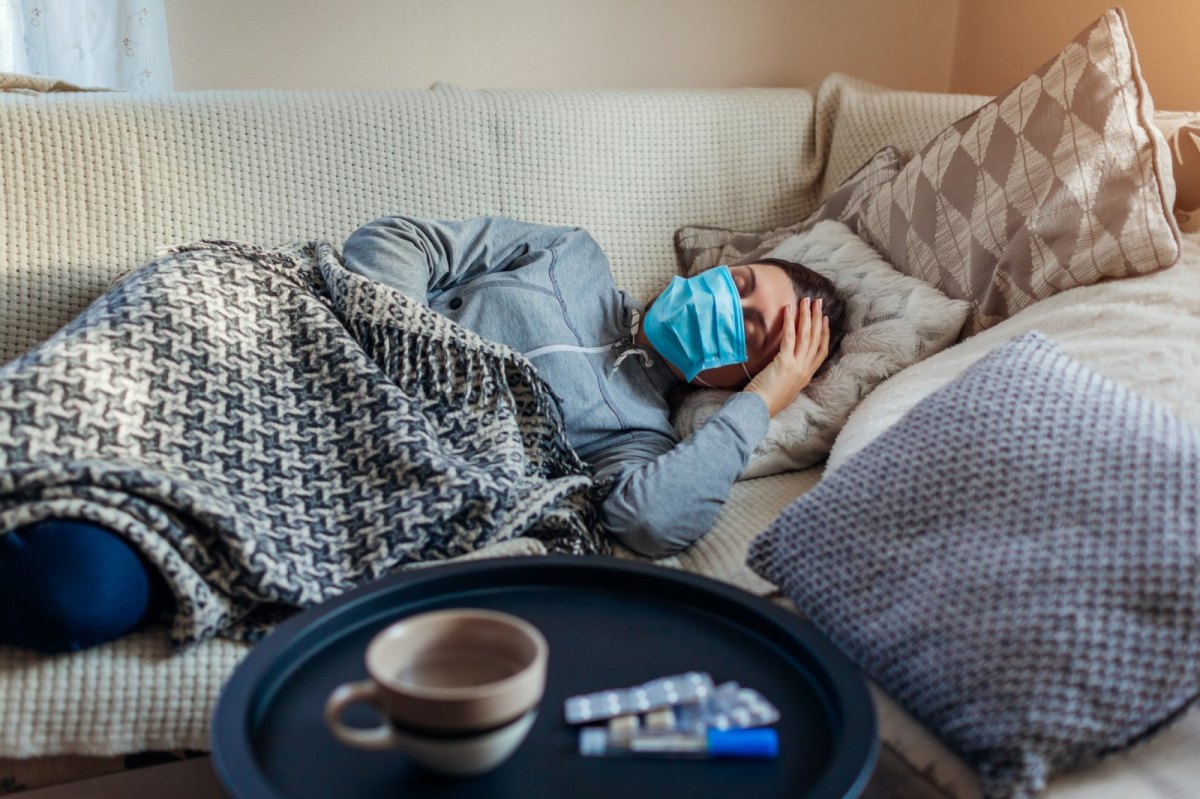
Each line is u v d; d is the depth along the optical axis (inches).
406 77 78.7
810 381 60.6
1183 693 32.0
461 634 27.5
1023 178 56.3
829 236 66.6
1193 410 42.1
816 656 30.8
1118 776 32.4
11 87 59.5
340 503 45.8
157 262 49.6
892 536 37.2
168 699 38.2
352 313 52.2
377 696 25.5
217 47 73.4
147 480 39.0
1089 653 31.5
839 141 74.6
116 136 58.1
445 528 46.0
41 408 40.4
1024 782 30.0
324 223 62.9
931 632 34.0
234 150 60.6
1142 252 50.8
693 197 72.4
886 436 40.6
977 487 36.6
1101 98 54.1
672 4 84.1
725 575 47.2
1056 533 34.2
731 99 74.0
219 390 46.1
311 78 76.4
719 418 55.3
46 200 56.6
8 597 35.8
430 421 51.2
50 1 65.2
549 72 82.6
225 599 40.8
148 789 39.5
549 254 61.4
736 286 60.6
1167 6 72.4
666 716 28.4
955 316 57.4
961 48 92.4
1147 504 34.1
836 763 26.6
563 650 32.0
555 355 57.7
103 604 36.6
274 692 29.8
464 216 66.1
